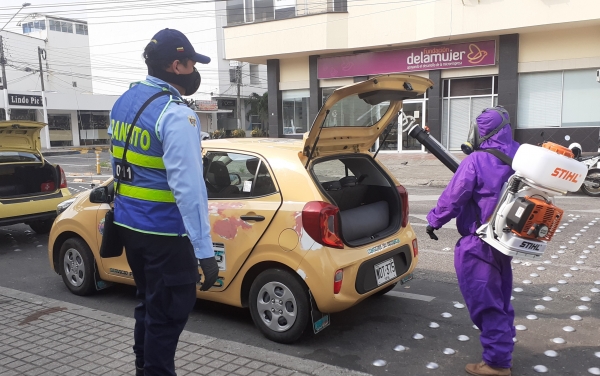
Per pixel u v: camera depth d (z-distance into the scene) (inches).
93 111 1721.2
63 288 225.5
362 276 154.9
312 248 148.6
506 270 135.2
